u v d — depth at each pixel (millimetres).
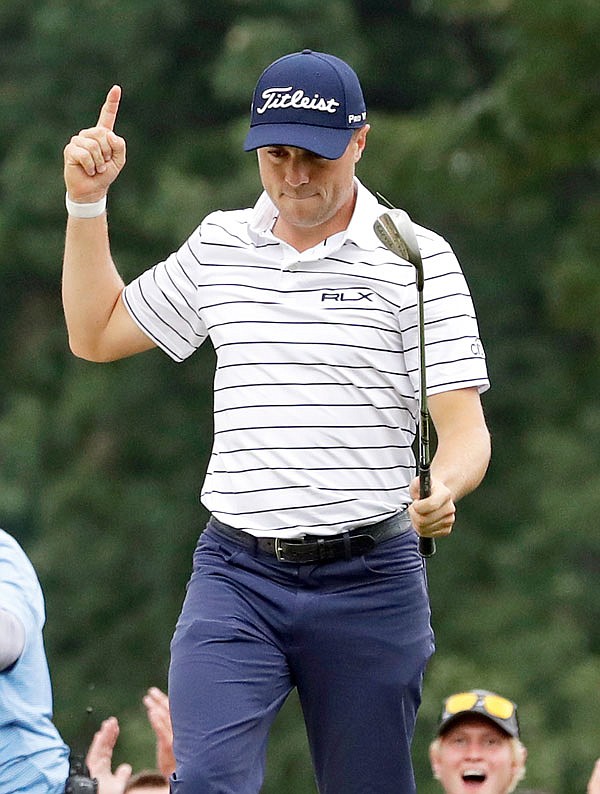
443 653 61156
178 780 15102
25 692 15625
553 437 65250
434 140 55500
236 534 15750
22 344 77438
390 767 16000
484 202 56250
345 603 15672
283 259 15773
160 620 70062
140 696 68625
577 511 61219
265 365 15570
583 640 59688
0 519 73375
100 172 16531
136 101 76438
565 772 54438
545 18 49312
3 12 78562
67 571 71188
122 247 73312
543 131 52188
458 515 66062
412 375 15656
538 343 69562
